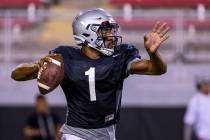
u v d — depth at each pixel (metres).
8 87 32.84
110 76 12.96
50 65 12.58
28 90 32.75
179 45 34.06
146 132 31.33
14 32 35.78
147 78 32.94
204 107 28.73
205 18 35.84
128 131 31.28
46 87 12.48
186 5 38.84
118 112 13.48
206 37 35.66
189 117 29.00
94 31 13.13
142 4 38.88
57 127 28.83
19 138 31.53
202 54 34.72
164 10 38.91
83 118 13.13
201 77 31.80
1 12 37.19
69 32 36.53
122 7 39.44
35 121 28.78
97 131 13.20
